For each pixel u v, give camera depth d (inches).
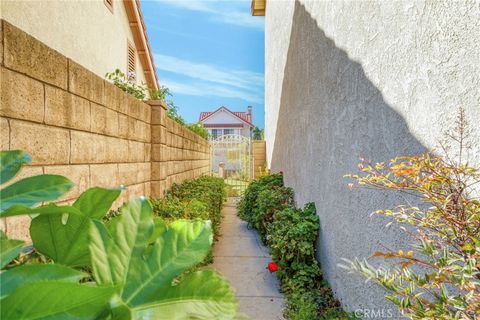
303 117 160.6
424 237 45.3
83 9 173.6
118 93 111.0
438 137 57.1
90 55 182.5
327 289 115.2
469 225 39.3
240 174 456.1
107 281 18.3
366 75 85.0
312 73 141.6
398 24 69.9
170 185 178.7
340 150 104.9
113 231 20.7
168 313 18.7
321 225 128.4
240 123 1063.6
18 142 59.8
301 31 163.9
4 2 111.7
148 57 289.7
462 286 35.8
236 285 131.6
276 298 120.5
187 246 21.4
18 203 21.0
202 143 335.9
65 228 23.0
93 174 92.1
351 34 95.3
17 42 59.5
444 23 55.7
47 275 16.5
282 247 130.0
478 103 48.9
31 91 63.9
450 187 42.1
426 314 39.4
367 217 83.8
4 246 18.8
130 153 123.3
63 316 14.6
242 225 246.5
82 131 85.4
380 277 48.7
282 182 229.0
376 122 79.5
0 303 14.1
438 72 57.3
